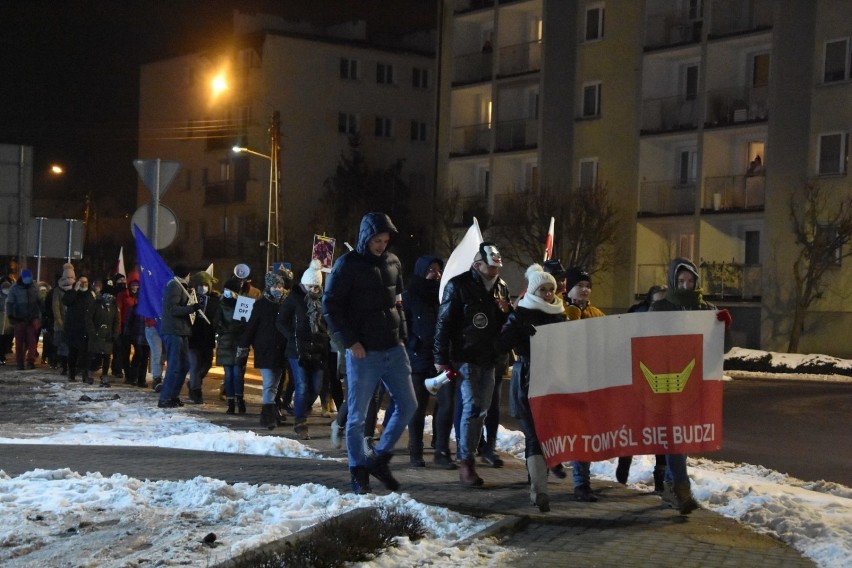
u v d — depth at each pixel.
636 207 45.81
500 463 10.73
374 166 67.69
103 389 18.67
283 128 65.62
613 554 7.06
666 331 8.41
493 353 9.38
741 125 42.06
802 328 38.22
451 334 9.38
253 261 64.12
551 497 9.05
